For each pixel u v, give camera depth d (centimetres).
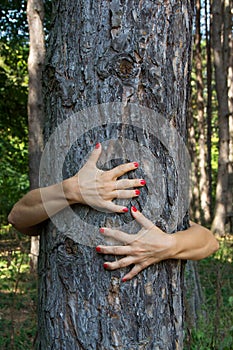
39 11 834
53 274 202
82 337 194
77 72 200
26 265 752
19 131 1409
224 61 1616
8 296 582
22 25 1186
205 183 1983
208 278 669
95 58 197
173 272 204
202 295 535
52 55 208
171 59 204
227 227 1586
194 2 222
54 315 200
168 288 203
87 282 195
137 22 196
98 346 192
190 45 216
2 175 1302
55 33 209
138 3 196
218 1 1498
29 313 543
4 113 1363
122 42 194
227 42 1608
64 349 196
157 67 199
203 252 207
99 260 194
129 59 194
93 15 197
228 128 1564
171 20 202
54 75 205
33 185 848
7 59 1338
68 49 202
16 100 1352
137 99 197
